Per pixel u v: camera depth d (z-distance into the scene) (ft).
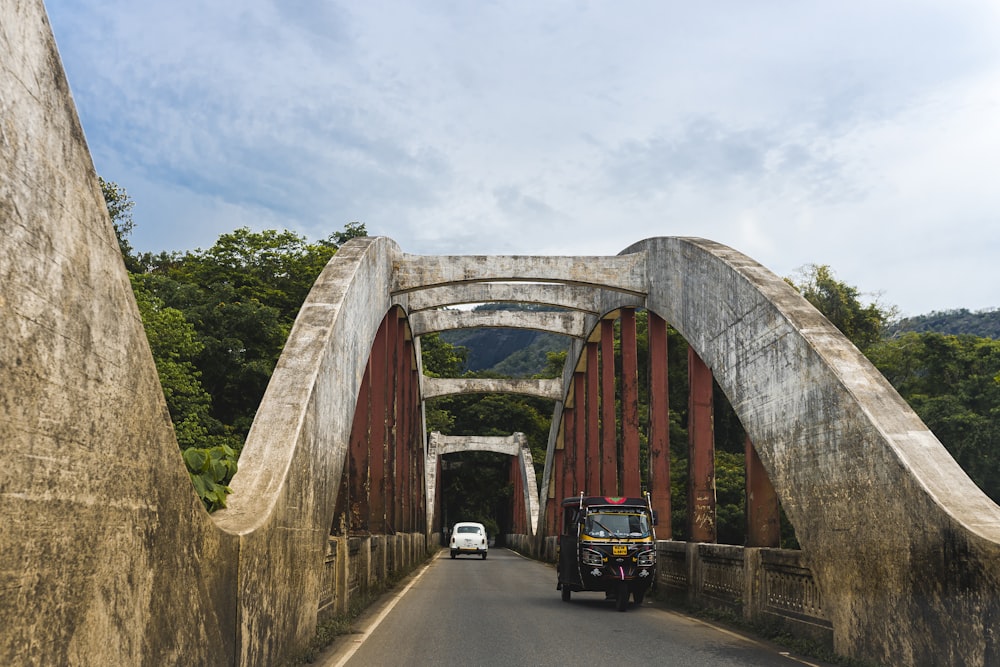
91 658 13.08
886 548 28.25
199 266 108.99
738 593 41.52
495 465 230.89
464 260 62.23
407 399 94.89
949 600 24.70
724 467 127.54
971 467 99.19
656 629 39.01
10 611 10.90
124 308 14.73
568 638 35.27
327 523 35.83
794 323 37.32
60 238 12.57
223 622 19.85
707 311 49.42
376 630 37.27
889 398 31.24
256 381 86.63
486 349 534.37
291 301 108.58
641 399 162.81
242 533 21.70
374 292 53.57
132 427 14.84
